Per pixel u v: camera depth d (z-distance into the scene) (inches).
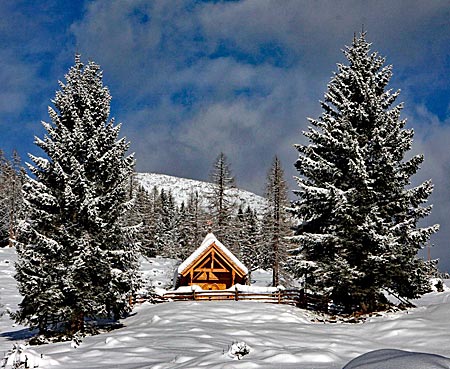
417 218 991.6
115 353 593.3
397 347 656.4
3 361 570.9
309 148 1089.4
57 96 912.3
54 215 838.5
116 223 872.3
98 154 878.4
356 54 1101.7
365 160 1008.9
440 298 1192.8
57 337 795.4
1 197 2691.9
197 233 2116.1
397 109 1046.4
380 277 957.2
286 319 943.0
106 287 845.2
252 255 2374.5
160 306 1083.9
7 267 2041.1
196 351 592.7
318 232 1083.3
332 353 551.5
